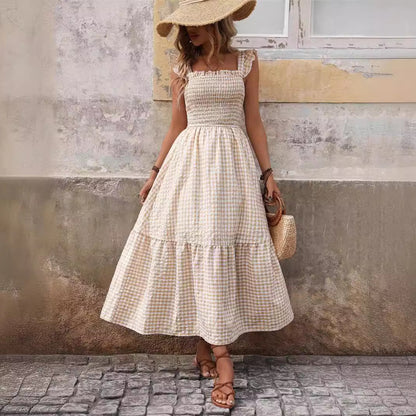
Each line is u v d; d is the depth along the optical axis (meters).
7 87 2.33
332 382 2.90
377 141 3.08
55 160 3.05
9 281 3.03
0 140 2.44
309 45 3.08
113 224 3.12
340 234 3.11
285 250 2.74
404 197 3.09
